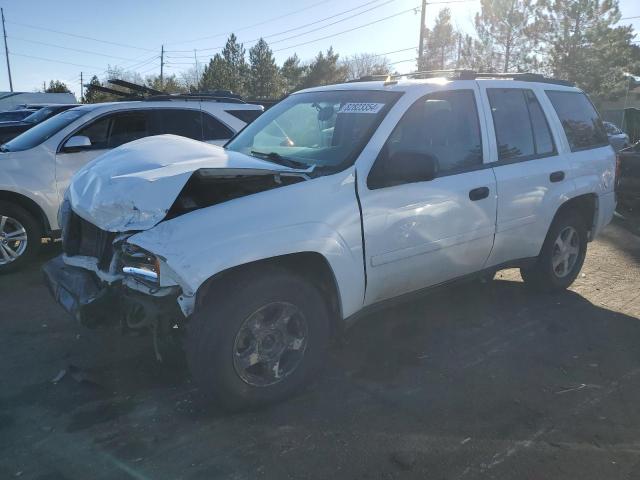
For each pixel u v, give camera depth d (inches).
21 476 109.3
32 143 252.4
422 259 157.3
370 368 155.9
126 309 127.8
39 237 244.8
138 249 123.4
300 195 133.6
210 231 120.8
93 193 140.3
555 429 127.8
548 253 205.3
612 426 129.3
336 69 2151.8
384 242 146.9
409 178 143.4
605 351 168.7
